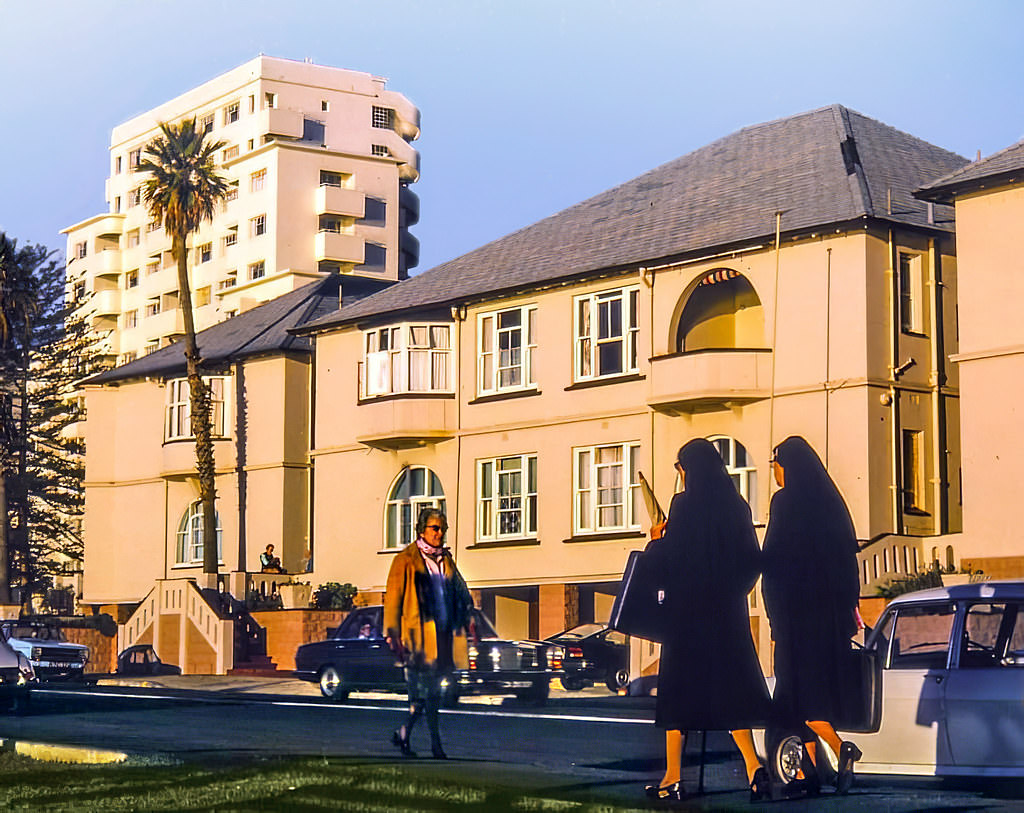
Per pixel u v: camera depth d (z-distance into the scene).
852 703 11.45
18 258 70.94
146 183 50.31
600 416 38.22
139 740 16.28
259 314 52.34
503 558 40.22
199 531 50.47
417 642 13.71
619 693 32.28
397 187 93.12
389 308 43.22
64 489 76.00
